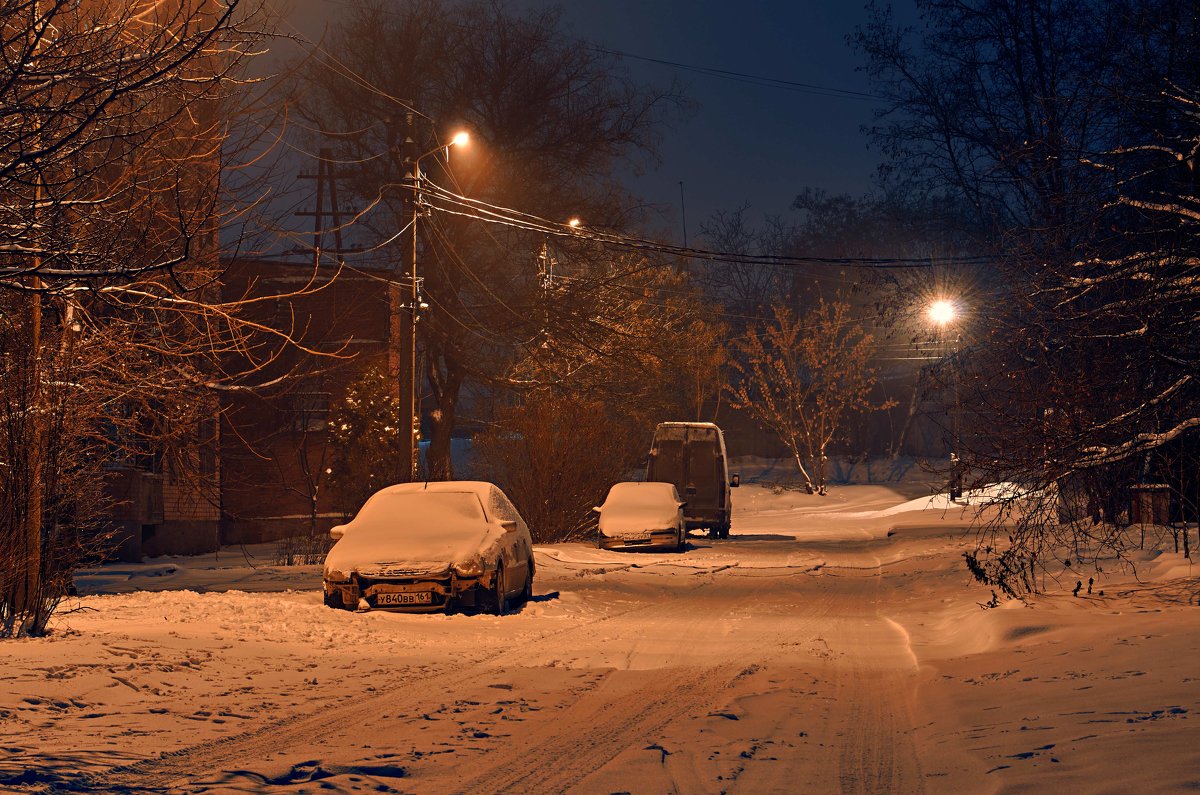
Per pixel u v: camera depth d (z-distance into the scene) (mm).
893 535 39688
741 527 51688
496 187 50156
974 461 15883
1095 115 17141
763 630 15688
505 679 10773
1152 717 7512
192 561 33875
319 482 42844
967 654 12812
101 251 10430
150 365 14883
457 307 48812
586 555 29984
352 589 16578
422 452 74750
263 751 7453
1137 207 16094
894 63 37656
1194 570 16984
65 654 10820
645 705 9430
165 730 8070
